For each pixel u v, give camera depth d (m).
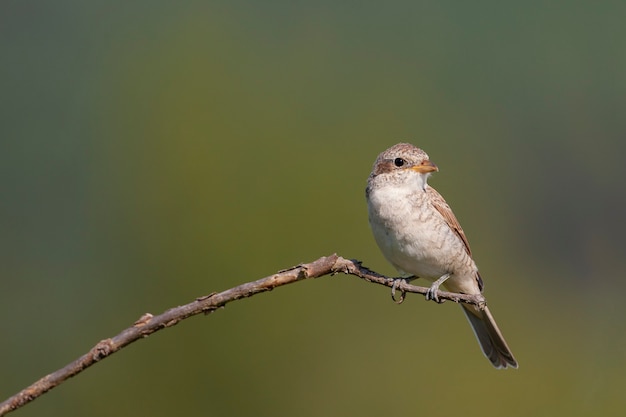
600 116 20.78
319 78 18.27
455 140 19.20
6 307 13.93
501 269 18.36
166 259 13.66
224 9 17.94
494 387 13.55
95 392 12.34
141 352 12.42
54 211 15.08
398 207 8.53
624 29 21.84
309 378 13.02
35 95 17.08
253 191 14.27
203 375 12.52
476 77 20.73
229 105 15.66
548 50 21.53
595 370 14.97
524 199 19.30
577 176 20.03
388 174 8.64
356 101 18.30
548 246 19.17
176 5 17.84
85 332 13.55
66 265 14.30
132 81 15.95
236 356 12.68
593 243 19.19
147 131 15.03
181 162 14.46
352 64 19.20
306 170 14.84
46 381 5.34
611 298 18.52
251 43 17.64
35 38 18.22
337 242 14.15
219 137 14.88
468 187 18.81
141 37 17.45
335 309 13.38
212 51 16.56
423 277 8.93
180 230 13.83
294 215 14.15
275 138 15.26
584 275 18.88
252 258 13.61
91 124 15.74
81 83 17.22
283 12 19.27
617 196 20.03
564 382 14.41
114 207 14.41
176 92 15.61
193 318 12.62
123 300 13.65
